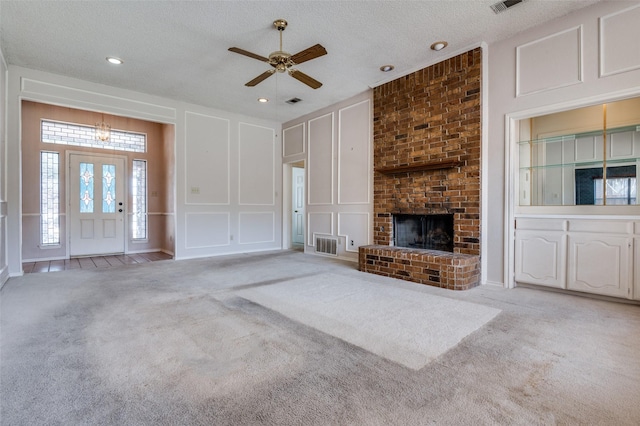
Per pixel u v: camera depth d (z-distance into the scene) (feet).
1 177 12.41
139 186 21.11
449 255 11.94
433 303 9.50
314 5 9.47
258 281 12.39
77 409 4.60
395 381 5.32
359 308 9.05
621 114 11.37
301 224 23.73
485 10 9.78
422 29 10.82
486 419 4.35
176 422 4.33
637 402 4.72
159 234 21.85
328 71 14.11
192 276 13.29
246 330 7.48
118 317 8.36
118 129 20.16
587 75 9.71
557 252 10.57
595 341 6.81
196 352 6.38
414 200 14.05
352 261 16.97
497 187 11.68
